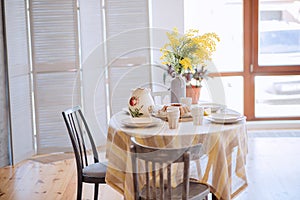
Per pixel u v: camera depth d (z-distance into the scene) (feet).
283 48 18.83
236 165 8.91
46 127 15.88
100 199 11.57
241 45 18.86
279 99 19.22
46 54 15.53
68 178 13.46
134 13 16.02
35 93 15.66
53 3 15.29
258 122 18.97
